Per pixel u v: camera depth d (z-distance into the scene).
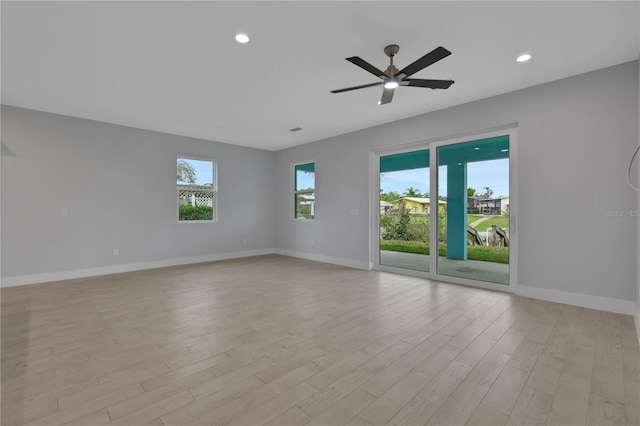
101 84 3.51
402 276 4.84
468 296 3.70
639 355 2.20
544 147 3.50
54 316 3.04
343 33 2.52
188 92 3.76
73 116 4.71
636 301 2.89
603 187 3.15
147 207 5.49
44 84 3.50
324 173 6.17
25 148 4.34
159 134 5.62
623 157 3.04
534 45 2.71
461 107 4.18
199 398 1.73
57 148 4.59
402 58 2.93
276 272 5.16
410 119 4.75
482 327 2.74
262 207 7.23
